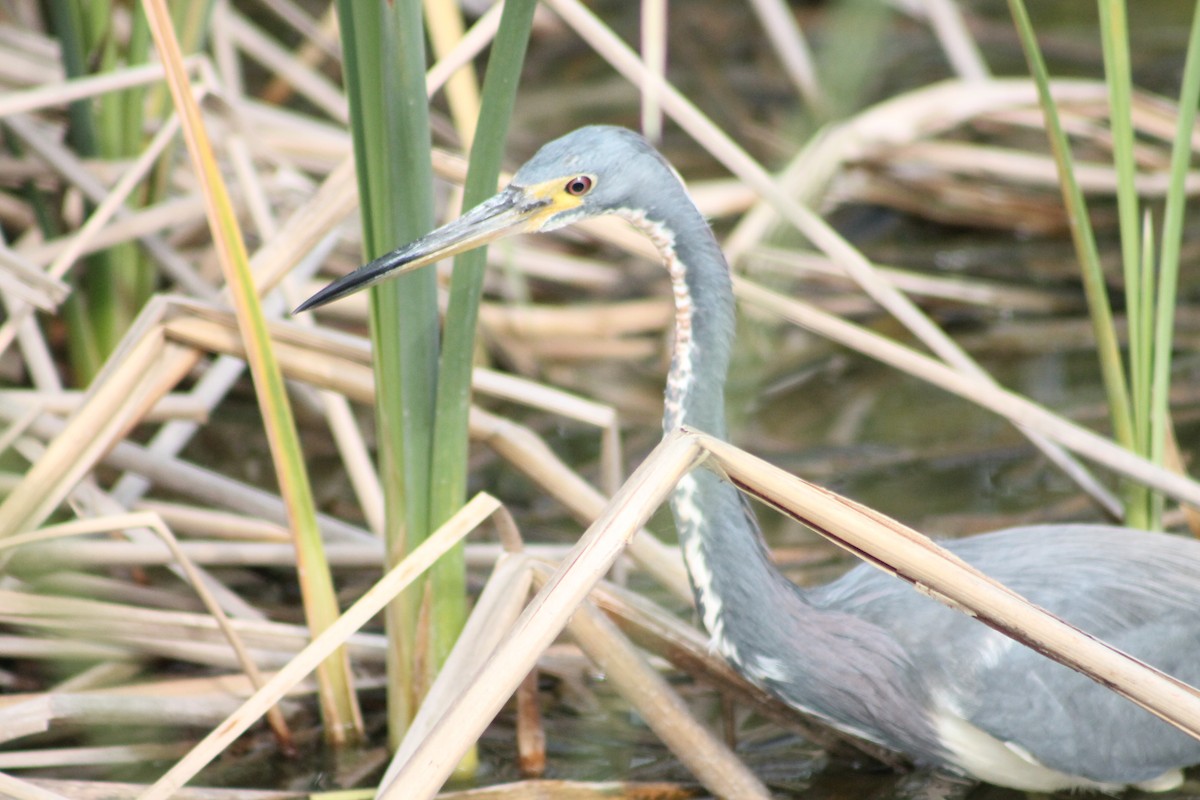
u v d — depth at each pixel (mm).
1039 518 11367
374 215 7594
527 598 8445
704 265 8008
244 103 13664
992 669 8234
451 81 11688
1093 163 16609
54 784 8109
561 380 13969
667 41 20078
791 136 17219
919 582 6305
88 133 11633
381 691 9609
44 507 8734
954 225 16391
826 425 13289
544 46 20125
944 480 12195
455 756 6062
